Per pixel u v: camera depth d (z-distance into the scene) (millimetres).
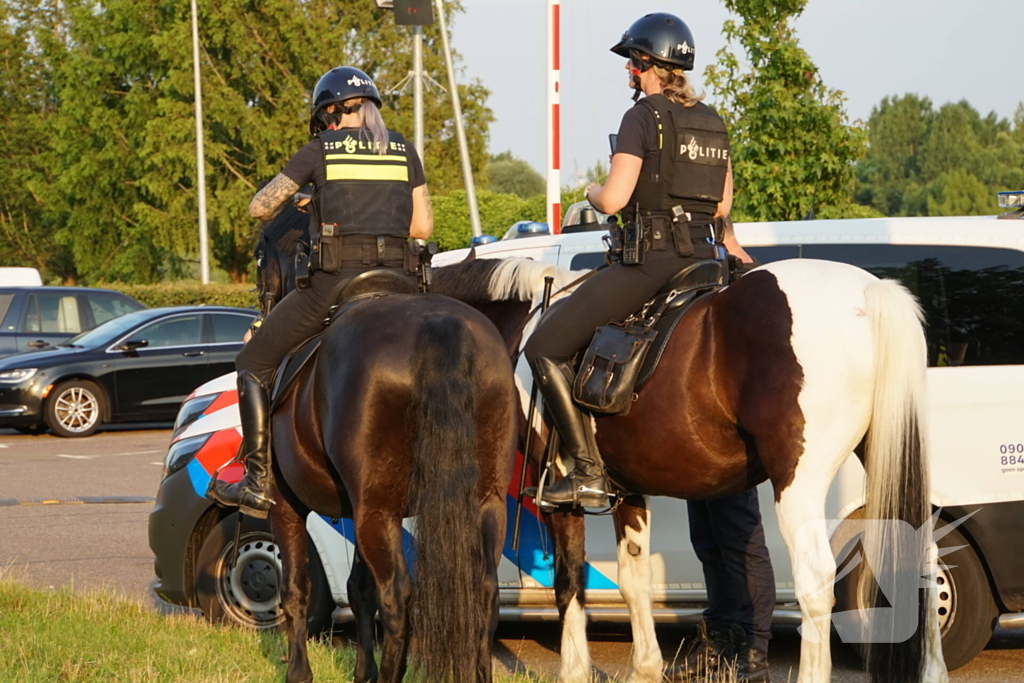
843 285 6742
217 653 9117
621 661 9891
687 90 7727
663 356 7238
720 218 7859
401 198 7867
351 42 75312
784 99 22062
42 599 10805
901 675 6684
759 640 8797
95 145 75375
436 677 6195
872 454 6641
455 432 6340
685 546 9625
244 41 69375
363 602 8078
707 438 7094
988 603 9141
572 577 8109
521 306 8609
